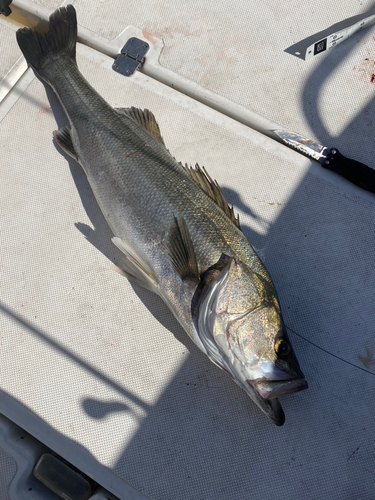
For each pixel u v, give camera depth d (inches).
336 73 36.2
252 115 35.6
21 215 33.2
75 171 34.1
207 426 29.3
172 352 30.6
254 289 28.0
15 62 36.5
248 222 33.1
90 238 32.7
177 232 29.1
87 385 30.2
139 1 38.0
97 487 29.3
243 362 27.5
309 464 28.7
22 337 31.0
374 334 30.9
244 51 37.0
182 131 35.0
